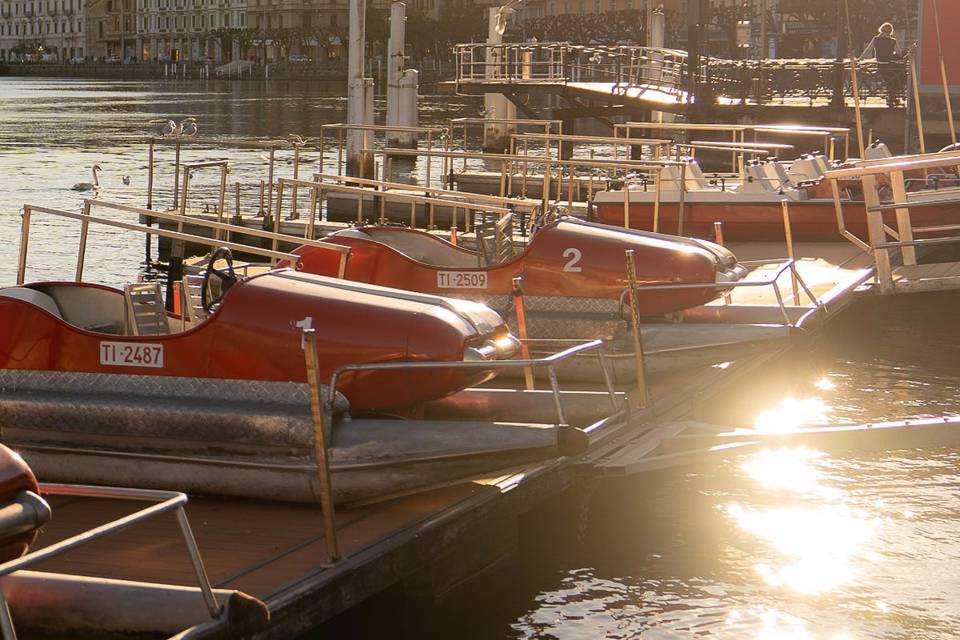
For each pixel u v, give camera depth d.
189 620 8.62
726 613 10.93
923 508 13.26
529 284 17.06
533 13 176.88
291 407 11.98
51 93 163.25
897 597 11.18
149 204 32.25
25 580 8.97
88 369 12.83
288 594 9.48
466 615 11.02
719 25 100.81
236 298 12.57
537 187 38.84
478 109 110.94
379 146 58.41
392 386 12.35
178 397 12.49
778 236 27.94
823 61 49.44
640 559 12.10
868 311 22.58
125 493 8.66
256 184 46.47
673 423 14.88
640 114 55.22
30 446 12.57
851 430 14.63
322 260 17.69
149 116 101.62
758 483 14.06
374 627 10.84
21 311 12.92
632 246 17.12
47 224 37.03
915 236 26.33
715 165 46.25
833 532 12.62
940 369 19.53
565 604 11.20
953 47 40.50
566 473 12.73
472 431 11.53
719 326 17.27
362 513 11.39
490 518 11.53
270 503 11.92
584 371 16.64
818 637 10.47
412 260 17.45
